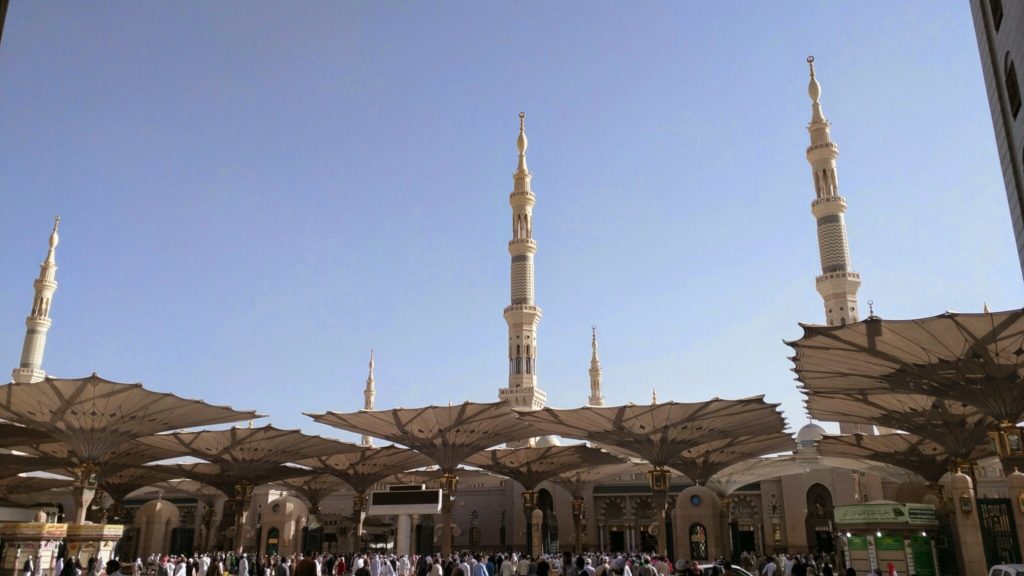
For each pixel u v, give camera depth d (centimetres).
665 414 4059
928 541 2903
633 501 6575
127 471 5866
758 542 6216
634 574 2883
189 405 3878
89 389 3569
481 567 2733
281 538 5512
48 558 3659
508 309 7181
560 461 5441
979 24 2141
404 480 6875
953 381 2941
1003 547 2719
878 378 3108
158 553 5059
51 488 6669
